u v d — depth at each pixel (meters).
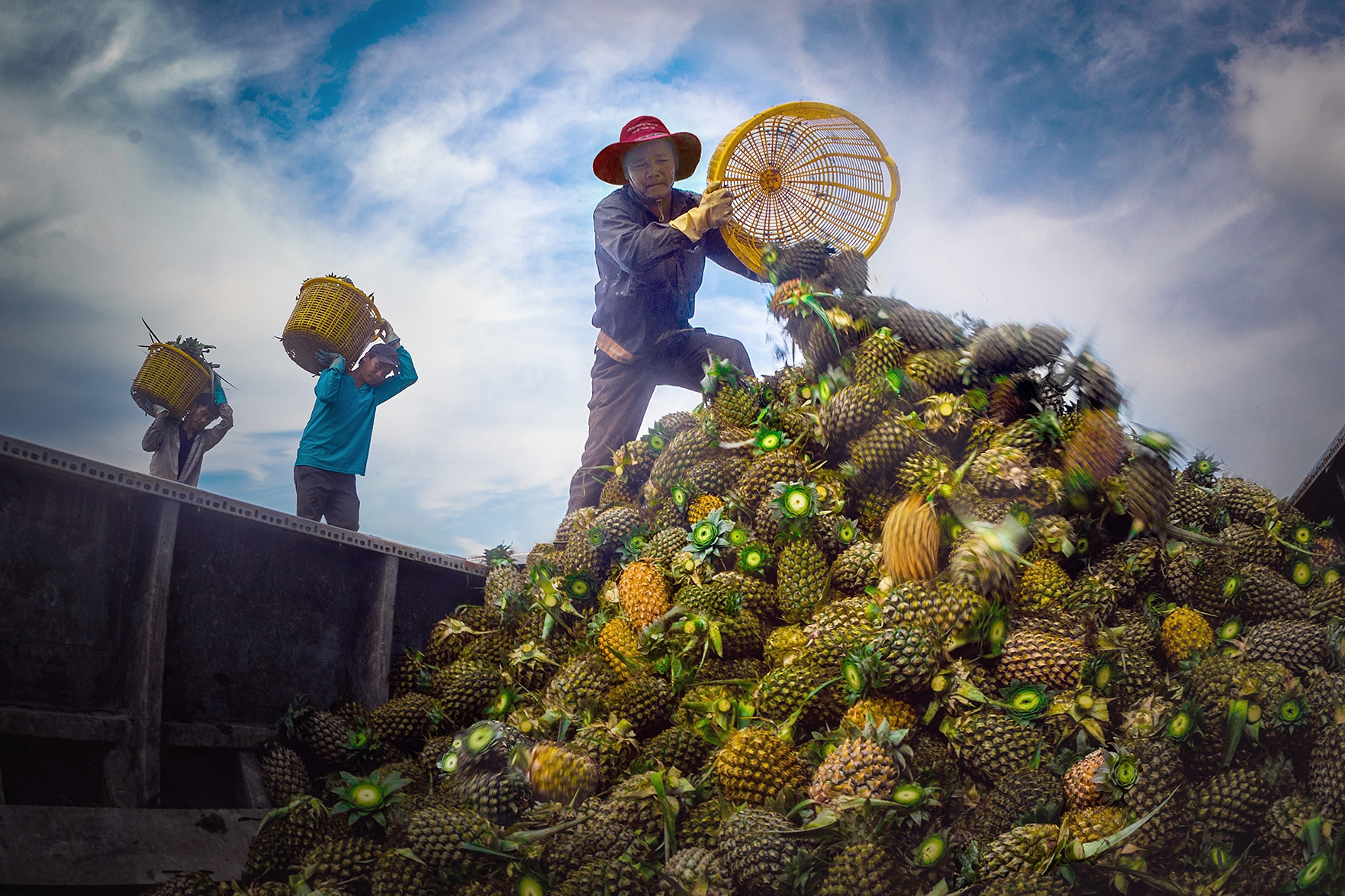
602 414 5.86
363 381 7.49
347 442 7.19
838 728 3.17
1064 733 3.00
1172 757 2.70
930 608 3.29
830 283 4.96
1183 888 2.49
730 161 5.27
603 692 3.85
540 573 4.61
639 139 5.67
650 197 5.72
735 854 2.66
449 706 4.17
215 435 7.55
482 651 4.59
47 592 3.02
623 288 5.66
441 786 3.42
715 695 3.53
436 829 2.84
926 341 4.62
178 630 3.45
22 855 2.58
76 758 3.04
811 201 5.28
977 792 2.97
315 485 7.02
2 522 2.90
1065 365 4.36
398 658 4.56
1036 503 3.84
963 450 4.22
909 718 3.10
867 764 2.79
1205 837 2.59
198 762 3.47
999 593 3.38
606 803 3.00
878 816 2.65
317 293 7.22
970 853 2.62
